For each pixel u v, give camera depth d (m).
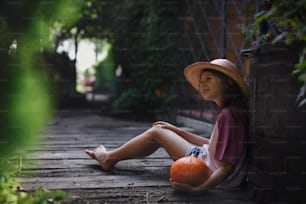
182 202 1.86
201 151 2.11
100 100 9.65
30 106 3.00
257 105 1.87
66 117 7.04
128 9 7.54
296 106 1.67
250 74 1.96
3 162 2.24
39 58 3.01
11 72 2.53
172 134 2.28
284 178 1.73
